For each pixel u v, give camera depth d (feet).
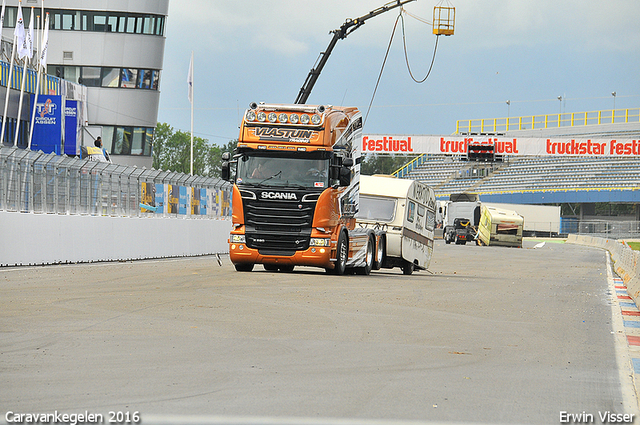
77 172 153.48
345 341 61.52
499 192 652.07
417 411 39.06
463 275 163.63
